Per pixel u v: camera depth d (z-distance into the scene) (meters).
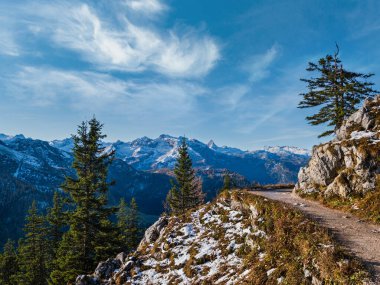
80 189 33.69
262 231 17.33
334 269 10.01
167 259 21.14
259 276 13.27
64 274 31.03
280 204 18.56
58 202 54.44
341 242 12.62
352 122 27.03
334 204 20.55
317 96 36.19
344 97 35.47
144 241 27.81
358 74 35.53
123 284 20.39
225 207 24.66
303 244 12.55
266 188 34.84
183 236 23.14
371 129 24.53
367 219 16.50
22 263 59.59
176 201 60.62
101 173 35.47
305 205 21.30
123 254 24.78
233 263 16.81
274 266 13.39
